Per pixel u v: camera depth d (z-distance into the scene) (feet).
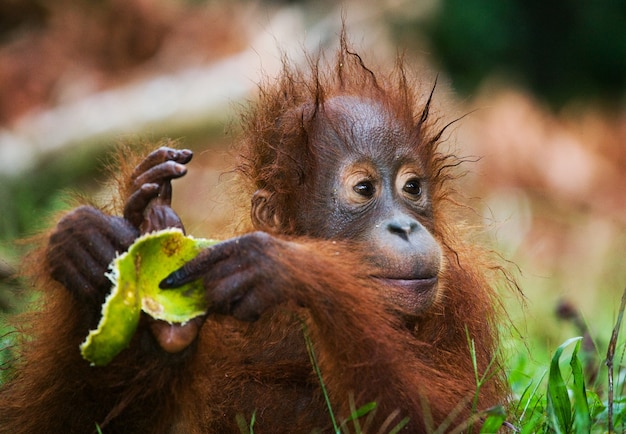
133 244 22.71
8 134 71.97
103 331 22.34
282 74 33.55
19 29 88.89
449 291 30.37
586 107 118.32
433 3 103.65
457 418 26.40
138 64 84.69
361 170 28.91
